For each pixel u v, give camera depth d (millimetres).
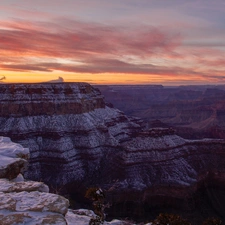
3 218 11438
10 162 18750
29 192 14062
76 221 17844
